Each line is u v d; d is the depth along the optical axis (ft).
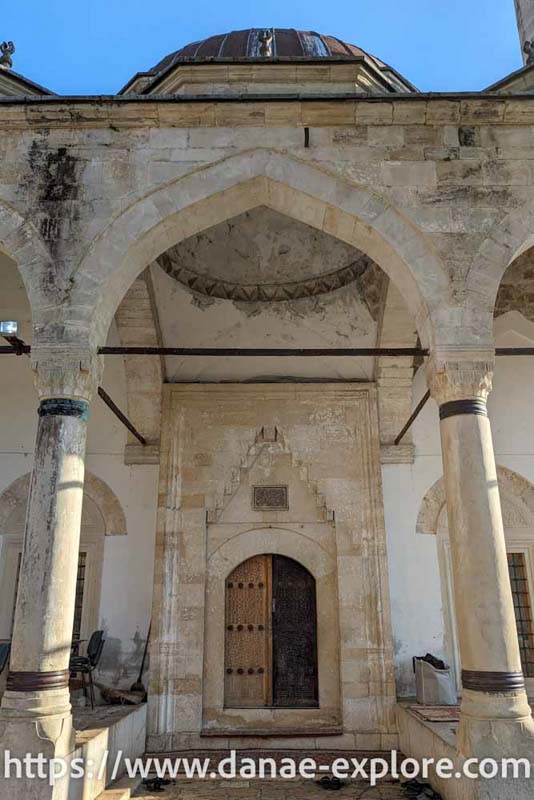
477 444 21.39
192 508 33.99
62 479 20.76
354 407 35.73
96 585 35.24
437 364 22.12
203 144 24.07
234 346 36.78
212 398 35.70
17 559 35.55
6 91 31.86
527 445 36.45
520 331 36.76
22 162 23.72
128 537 35.47
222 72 31.65
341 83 32.01
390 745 30.30
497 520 20.79
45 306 22.25
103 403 37.22
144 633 33.99
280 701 32.12
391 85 33.37
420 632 33.42
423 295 22.68
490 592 20.02
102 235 23.04
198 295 36.24
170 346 36.29
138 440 36.29
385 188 23.65
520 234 23.22
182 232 24.44
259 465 35.14
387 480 35.50
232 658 32.68
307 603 33.60
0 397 37.06
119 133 24.16
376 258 24.77
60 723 18.80
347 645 31.96
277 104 24.00
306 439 35.17
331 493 34.32
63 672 19.54
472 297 22.61
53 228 23.04
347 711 30.99
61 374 21.59
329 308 36.50
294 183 23.71
